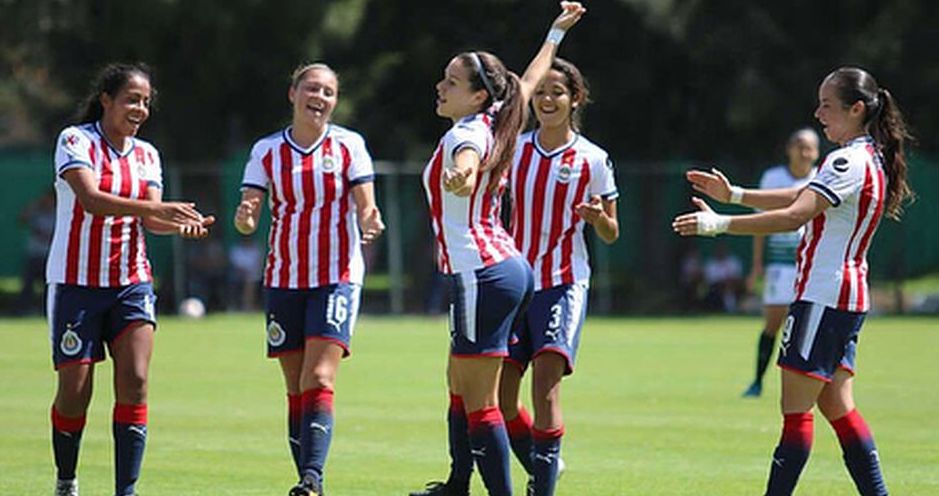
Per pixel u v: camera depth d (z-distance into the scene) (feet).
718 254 363.35
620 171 376.89
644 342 257.75
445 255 93.45
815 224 93.56
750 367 211.20
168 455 129.29
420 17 377.91
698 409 162.61
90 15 341.82
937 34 373.81
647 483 116.06
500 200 94.58
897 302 361.92
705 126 389.19
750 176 382.22
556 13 376.48
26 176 385.70
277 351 106.83
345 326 104.53
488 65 93.91
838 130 95.71
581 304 103.04
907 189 95.86
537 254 103.81
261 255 358.84
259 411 159.84
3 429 145.28
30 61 371.15
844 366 95.04
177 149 368.07
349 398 172.24
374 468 123.34
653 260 377.71
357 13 354.33
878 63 370.32
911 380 193.88
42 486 113.70
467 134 90.63
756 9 366.22
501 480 93.71
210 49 341.62
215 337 263.29
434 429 146.61
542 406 100.01
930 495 110.22
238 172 360.69
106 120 101.65
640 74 376.27
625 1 358.84
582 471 121.80
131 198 101.65
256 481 116.06
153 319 102.22
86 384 100.68
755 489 113.39
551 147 105.19
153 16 334.24
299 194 105.09
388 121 395.75
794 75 363.76
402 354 230.68
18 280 387.75
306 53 350.43
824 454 130.62
